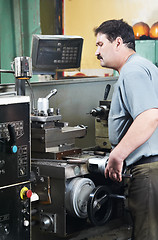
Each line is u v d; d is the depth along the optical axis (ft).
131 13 14.66
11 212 6.40
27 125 6.47
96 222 7.61
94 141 10.44
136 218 6.75
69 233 7.64
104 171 7.66
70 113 9.82
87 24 14.78
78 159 7.84
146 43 14.61
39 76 13.16
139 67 6.59
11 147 6.14
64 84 9.58
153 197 6.57
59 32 14.56
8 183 6.26
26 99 6.40
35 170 7.63
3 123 6.09
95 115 9.04
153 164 6.63
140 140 6.29
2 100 6.02
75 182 7.61
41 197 7.63
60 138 7.97
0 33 13.17
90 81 10.23
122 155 6.50
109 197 7.85
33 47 8.53
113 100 6.99
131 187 6.84
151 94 6.37
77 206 7.56
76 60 9.22
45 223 7.55
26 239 6.69
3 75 13.26
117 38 7.06
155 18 14.40
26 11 13.74
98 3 14.67
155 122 6.24
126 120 6.86
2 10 13.17
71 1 14.47
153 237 6.59
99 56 7.34
